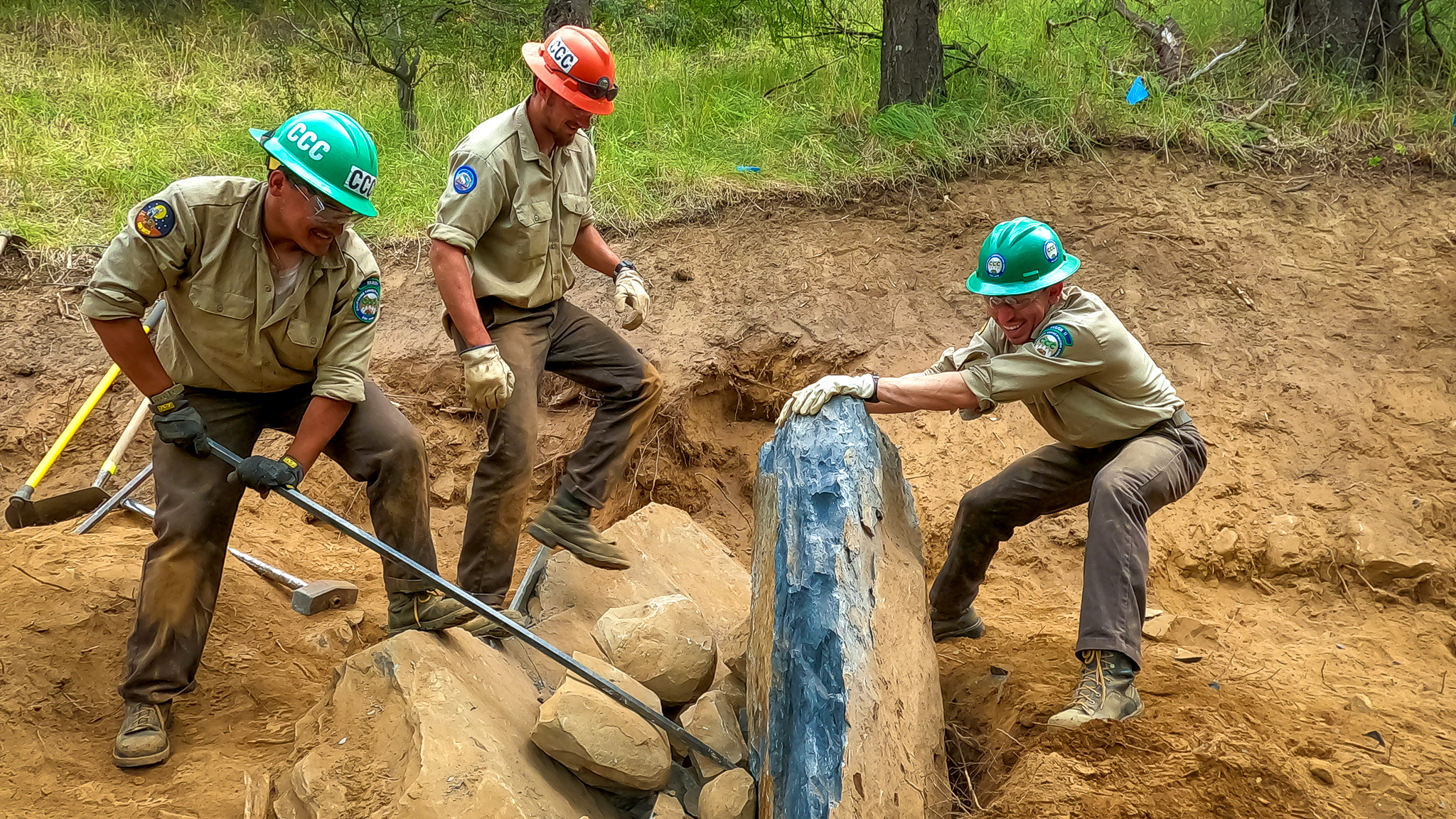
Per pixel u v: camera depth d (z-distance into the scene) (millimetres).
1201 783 2961
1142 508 3385
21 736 3309
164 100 8266
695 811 3303
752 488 6027
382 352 5984
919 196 6832
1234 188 6852
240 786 3150
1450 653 4727
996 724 3510
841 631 2904
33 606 3816
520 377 3713
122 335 3049
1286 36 7672
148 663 3250
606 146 7070
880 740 2844
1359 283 6367
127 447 5152
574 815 3025
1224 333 6160
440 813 2787
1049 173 6918
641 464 5766
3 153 7004
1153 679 3717
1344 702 3898
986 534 3934
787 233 6648
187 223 3021
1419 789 3178
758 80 8031
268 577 4469
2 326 5961
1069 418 3582
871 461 3350
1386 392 5848
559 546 3955
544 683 3777
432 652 3311
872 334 6168
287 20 9664
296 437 3287
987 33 8359
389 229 6574
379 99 8117
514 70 8086
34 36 9062
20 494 4680
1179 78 7566
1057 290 3475
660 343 6074
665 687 3611
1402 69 7570
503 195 3588
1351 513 5324
